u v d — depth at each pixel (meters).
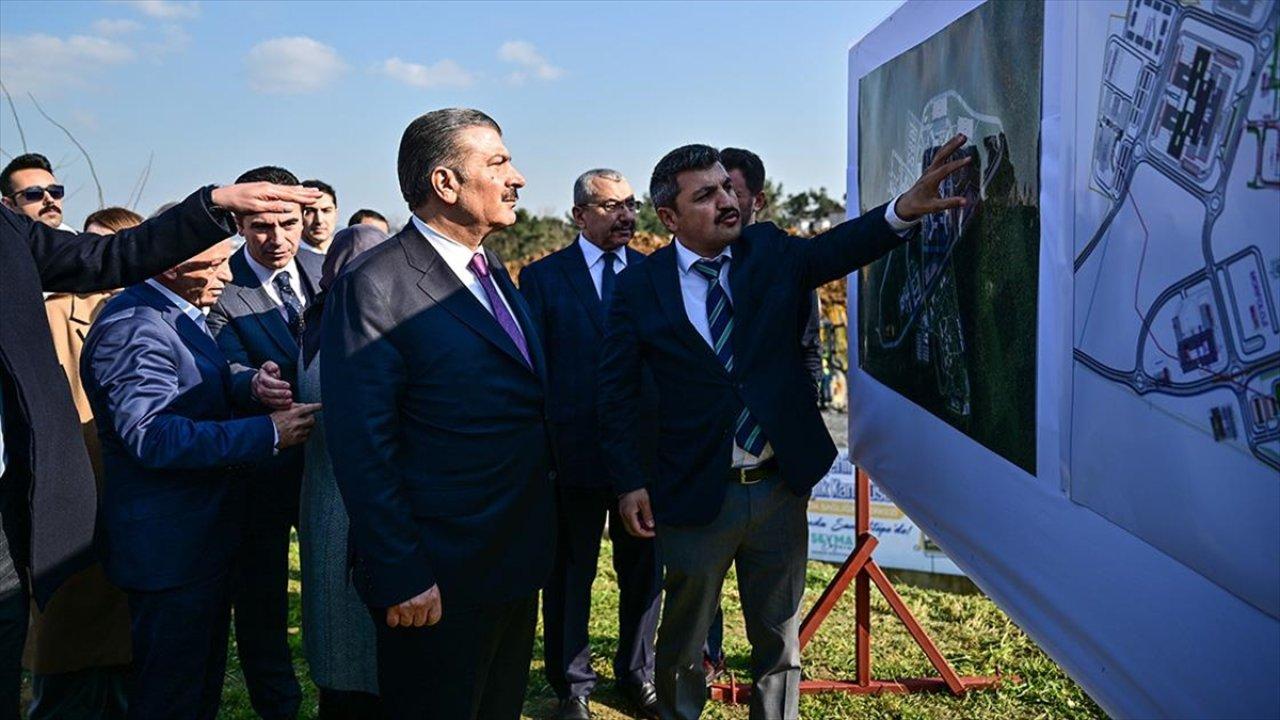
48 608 3.33
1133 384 1.60
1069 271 1.85
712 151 2.99
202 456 2.72
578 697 3.91
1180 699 1.50
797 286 2.96
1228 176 1.30
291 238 3.71
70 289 2.48
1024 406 2.10
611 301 3.24
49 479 2.24
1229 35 1.29
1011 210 2.14
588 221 4.04
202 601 2.88
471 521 2.41
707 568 3.03
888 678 4.23
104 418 2.86
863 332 3.77
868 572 4.11
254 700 3.69
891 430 3.34
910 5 2.92
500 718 2.73
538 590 2.59
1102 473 1.73
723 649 4.72
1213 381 1.35
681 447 3.03
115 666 3.51
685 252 3.05
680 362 3.01
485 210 2.44
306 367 3.03
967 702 3.99
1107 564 1.73
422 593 2.34
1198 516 1.41
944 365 2.71
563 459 3.89
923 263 2.91
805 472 2.95
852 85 3.74
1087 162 1.75
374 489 2.30
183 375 2.90
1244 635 1.31
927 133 2.77
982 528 2.42
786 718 3.16
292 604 5.43
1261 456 1.25
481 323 2.43
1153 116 1.50
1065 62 1.84
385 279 2.38
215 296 3.04
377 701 3.04
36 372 2.24
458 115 2.46
